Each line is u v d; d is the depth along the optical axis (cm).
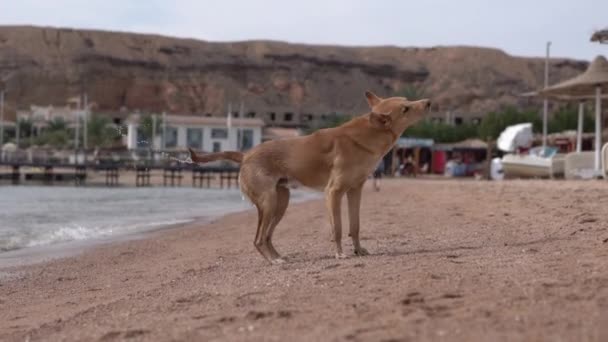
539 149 2106
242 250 603
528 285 398
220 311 403
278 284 436
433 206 839
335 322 372
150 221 985
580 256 452
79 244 723
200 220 984
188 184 2909
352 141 501
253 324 379
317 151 504
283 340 360
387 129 502
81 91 8188
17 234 803
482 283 406
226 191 2323
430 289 402
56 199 1692
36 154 3884
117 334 388
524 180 1488
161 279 516
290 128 5966
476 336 343
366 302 392
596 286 392
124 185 2814
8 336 414
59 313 451
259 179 504
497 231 582
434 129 3981
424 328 358
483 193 998
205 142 4534
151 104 8356
